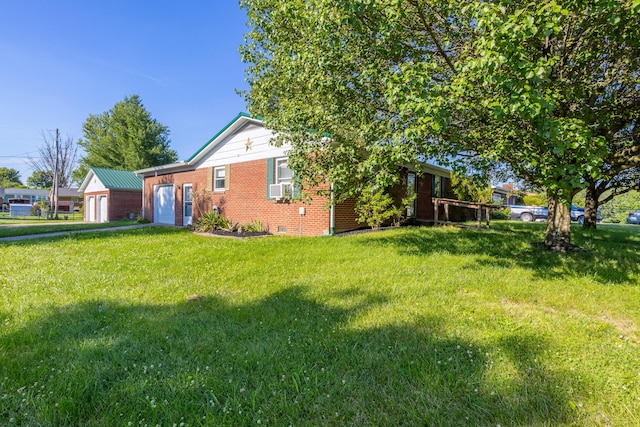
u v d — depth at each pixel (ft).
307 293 14.03
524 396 6.70
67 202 125.18
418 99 11.21
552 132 10.80
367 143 17.49
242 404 6.50
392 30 13.73
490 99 11.76
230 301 13.01
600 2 10.16
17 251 25.08
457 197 57.06
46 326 10.27
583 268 17.95
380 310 11.76
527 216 73.10
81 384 7.00
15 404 6.40
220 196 43.96
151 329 10.12
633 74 16.57
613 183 37.86
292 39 21.83
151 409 6.31
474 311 11.70
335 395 6.78
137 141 109.19
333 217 32.24
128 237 33.63
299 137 21.04
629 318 11.41
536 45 14.87
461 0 12.35
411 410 6.28
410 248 24.75
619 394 6.77
